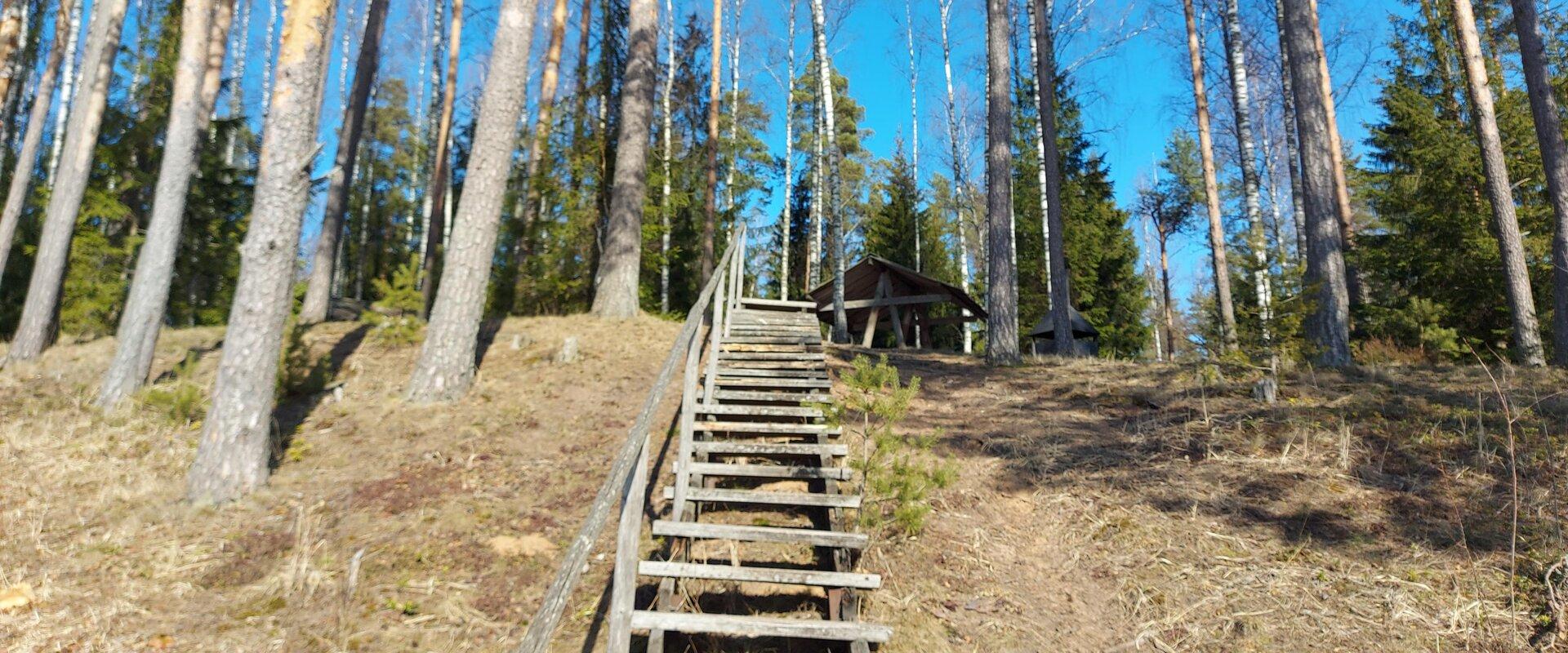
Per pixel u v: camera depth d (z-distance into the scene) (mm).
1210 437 6367
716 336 7316
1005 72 11828
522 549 4535
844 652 3623
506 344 10312
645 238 16844
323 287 14906
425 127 26875
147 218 16797
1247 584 4180
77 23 16625
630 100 13266
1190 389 7918
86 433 6727
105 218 15234
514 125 8578
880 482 4613
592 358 9594
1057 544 4875
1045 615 4059
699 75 23922
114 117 15820
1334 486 5184
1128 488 5520
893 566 4434
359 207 33875
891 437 4707
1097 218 28375
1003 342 11039
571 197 14891
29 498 5215
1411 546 4348
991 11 12039
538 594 4098
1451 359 11172
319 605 3902
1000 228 11469
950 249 38062
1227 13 14125
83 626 3625
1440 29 15352
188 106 8766
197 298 16828
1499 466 5180
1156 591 4211
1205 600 4082
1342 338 9055
